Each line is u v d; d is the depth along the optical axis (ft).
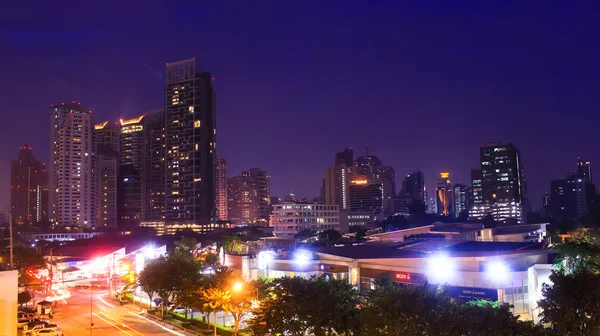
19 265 448.65
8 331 129.08
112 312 342.44
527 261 286.46
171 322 294.66
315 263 350.23
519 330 148.66
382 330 163.32
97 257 588.09
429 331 150.51
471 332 147.13
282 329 195.93
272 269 372.99
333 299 194.70
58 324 296.10
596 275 186.09
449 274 273.95
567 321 176.96
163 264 320.50
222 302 242.58
